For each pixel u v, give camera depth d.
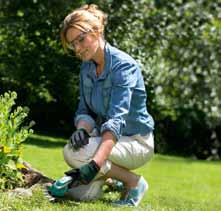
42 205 4.25
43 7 11.84
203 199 6.38
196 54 14.31
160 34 12.65
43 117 13.90
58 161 8.28
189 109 14.47
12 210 4.09
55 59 12.05
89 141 4.47
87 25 4.38
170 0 13.27
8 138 4.75
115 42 11.52
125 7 11.78
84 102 4.77
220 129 14.65
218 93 14.73
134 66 4.58
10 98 4.85
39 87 12.52
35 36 12.05
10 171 4.73
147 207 4.61
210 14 13.93
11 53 12.26
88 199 4.59
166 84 14.06
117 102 4.45
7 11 12.20
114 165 4.57
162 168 9.63
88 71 4.59
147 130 4.65
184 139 14.44
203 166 10.76
